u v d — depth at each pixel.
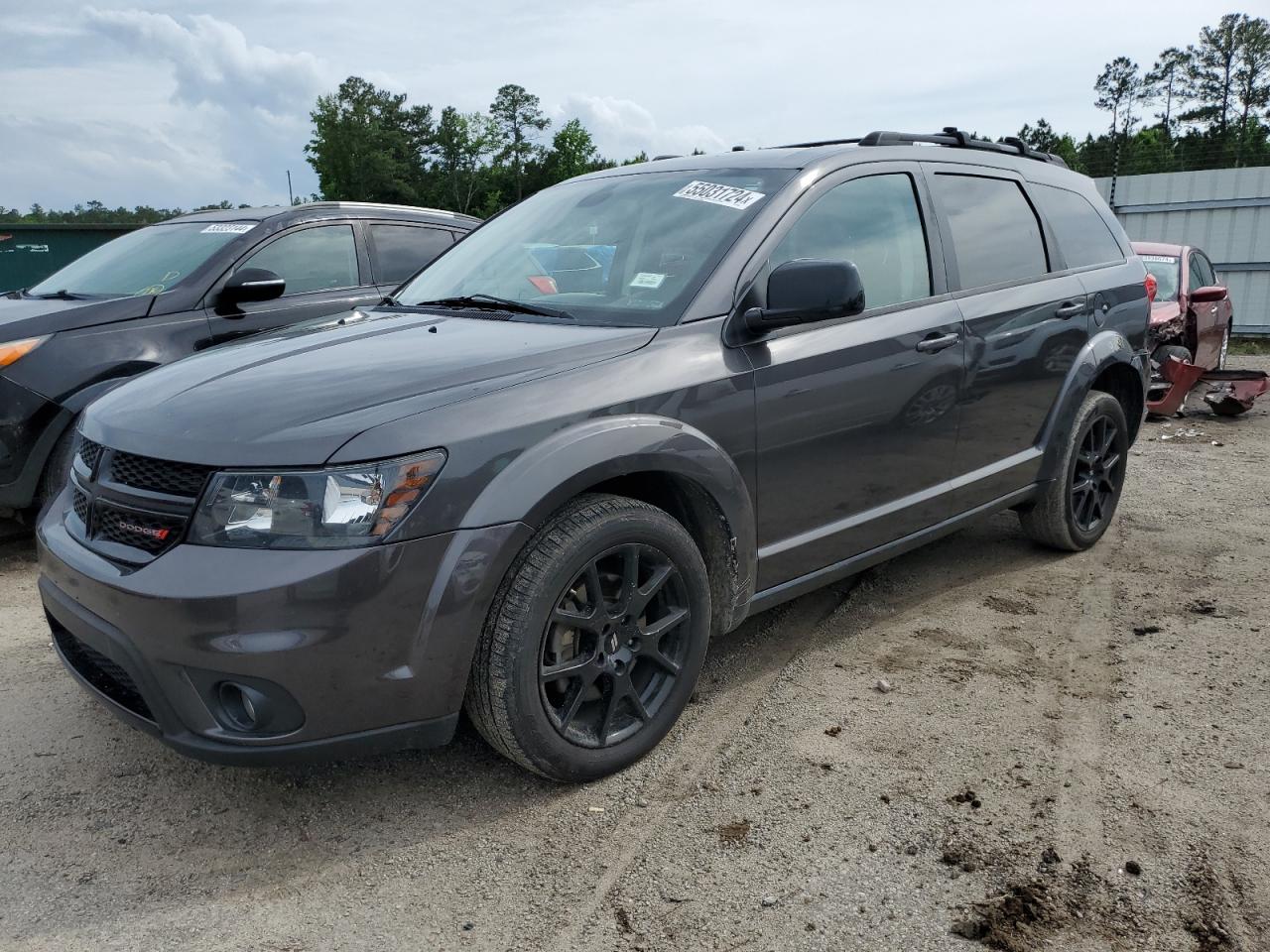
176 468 2.29
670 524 2.66
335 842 2.43
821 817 2.46
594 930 2.09
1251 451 7.08
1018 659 3.40
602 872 2.28
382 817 2.52
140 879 2.29
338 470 2.17
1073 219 4.45
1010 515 5.21
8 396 4.39
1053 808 2.48
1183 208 18.56
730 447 2.81
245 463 2.20
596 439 2.46
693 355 2.76
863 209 3.38
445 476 2.25
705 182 3.34
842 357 3.10
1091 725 2.92
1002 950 2.00
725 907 2.15
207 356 2.93
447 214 6.49
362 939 2.08
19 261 22.72
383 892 2.23
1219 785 2.58
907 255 3.48
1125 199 19.17
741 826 2.44
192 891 2.25
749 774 2.67
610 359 2.63
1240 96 81.44
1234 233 18.16
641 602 2.63
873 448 3.27
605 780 2.67
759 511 2.95
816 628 3.70
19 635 3.79
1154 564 4.41
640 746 2.71
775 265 3.04
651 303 2.91
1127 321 4.53
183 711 2.23
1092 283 4.33
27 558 4.76
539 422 2.41
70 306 4.79
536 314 3.04
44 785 2.69
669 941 2.05
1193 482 6.08
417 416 2.28
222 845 2.42
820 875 2.24
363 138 111.44
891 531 3.44
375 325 3.09
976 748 2.79
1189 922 2.07
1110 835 2.37
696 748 2.82
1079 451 4.30
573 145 116.00
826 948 2.01
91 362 4.60
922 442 3.46
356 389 2.41
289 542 2.16
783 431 2.95
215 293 5.11
